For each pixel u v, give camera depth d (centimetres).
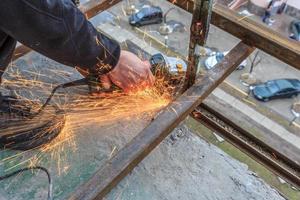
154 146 138
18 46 180
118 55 150
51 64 206
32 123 178
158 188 167
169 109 143
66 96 191
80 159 174
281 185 175
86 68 150
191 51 145
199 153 177
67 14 122
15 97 186
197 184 168
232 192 167
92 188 122
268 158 178
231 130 189
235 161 175
